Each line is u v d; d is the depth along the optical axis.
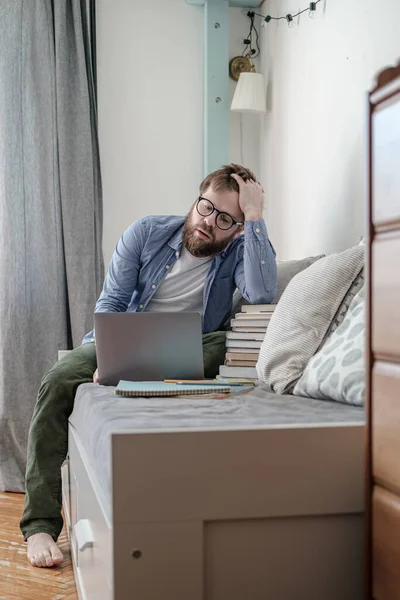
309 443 1.13
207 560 1.11
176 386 1.68
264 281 2.34
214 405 1.46
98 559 1.24
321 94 2.70
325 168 2.65
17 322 3.18
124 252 2.47
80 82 3.28
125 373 1.92
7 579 1.91
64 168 3.25
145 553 1.07
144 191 3.50
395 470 0.96
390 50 2.13
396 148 0.94
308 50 2.83
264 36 3.46
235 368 2.14
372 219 1.02
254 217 2.35
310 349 1.74
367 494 1.04
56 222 3.26
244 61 3.49
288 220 3.11
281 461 1.12
